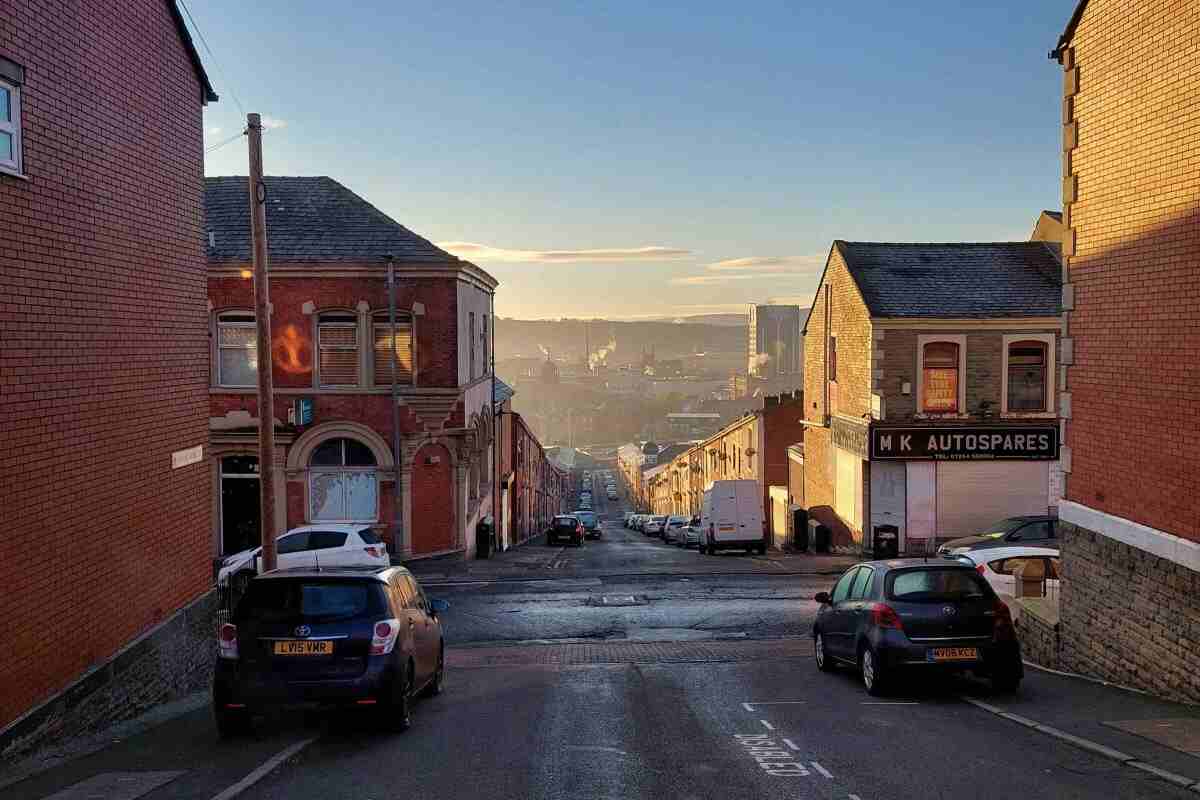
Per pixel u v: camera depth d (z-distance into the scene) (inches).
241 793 316.2
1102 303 538.3
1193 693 453.4
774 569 1198.9
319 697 398.9
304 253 1195.3
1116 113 522.9
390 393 1192.8
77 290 453.7
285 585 414.3
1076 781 326.0
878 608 502.3
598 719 447.2
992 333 1229.1
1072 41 567.5
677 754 374.3
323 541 928.9
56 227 434.9
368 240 1216.8
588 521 2659.9
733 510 1519.4
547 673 596.1
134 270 516.7
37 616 409.1
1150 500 491.5
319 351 1197.7
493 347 1614.2
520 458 2101.4
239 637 405.7
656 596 981.2
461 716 458.3
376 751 382.6
